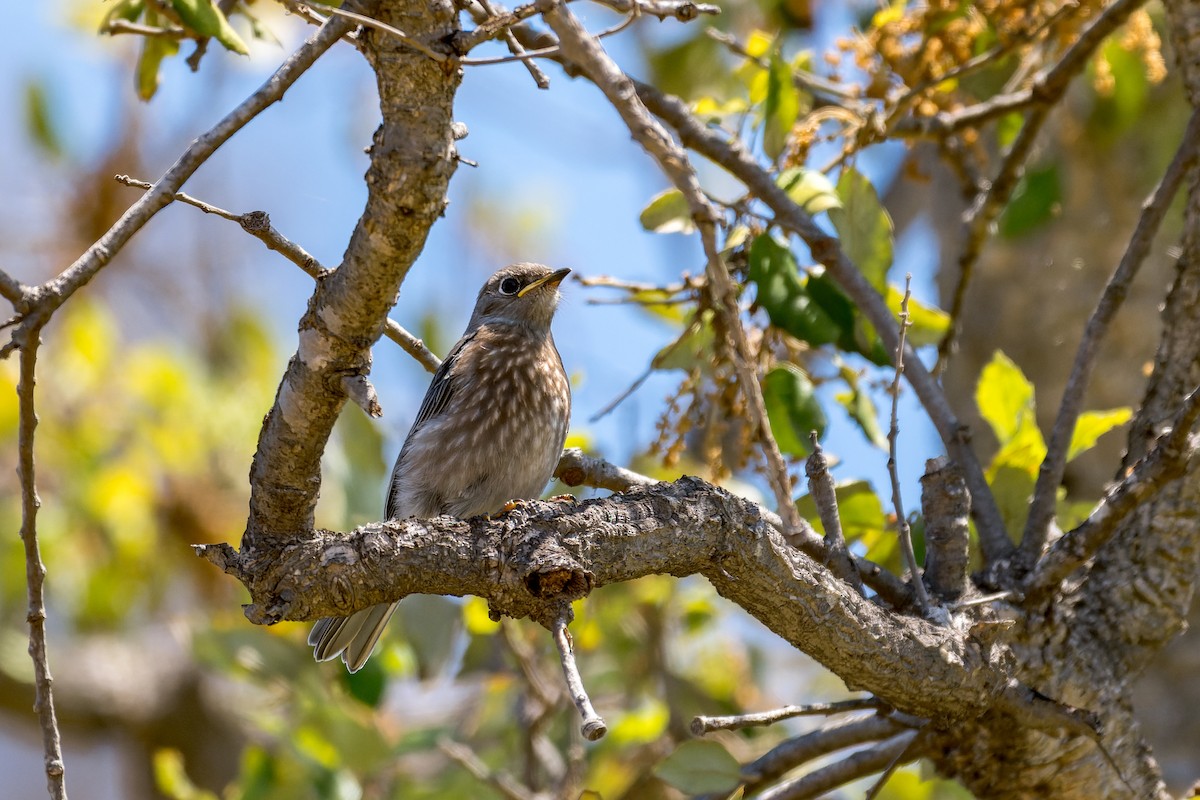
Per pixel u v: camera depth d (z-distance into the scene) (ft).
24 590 56.44
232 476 58.03
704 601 48.49
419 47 20.88
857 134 36.09
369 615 34.50
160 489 57.11
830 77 40.91
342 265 22.48
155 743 66.69
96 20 57.88
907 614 28.45
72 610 57.72
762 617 25.85
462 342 40.09
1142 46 41.01
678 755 32.32
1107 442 43.34
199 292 65.98
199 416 58.34
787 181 34.73
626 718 44.75
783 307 33.65
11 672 62.59
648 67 52.90
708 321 35.47
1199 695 40.32
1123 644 30.14
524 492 38.24
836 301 34.60
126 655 67.82
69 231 58.49
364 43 21.27
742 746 48.14
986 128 47.26
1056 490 30.78
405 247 21.85
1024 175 43.27
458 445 37.63
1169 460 27.45
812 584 25.52
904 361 33.04
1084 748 29.45
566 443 44.09
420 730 43.19
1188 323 30.81
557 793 42.63
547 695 44.52
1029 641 29.17
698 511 24.82
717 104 39.19
